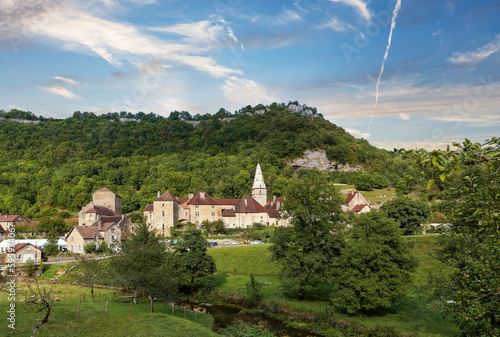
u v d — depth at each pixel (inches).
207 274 2363.4
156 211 4714.6
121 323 1541.6
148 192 6565.0
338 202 2160.4
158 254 2193.7
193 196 5433.1
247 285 2246.6
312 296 2224.4
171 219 4692.4
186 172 7450.8
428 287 1221.7
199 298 2289.6
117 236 3892.7
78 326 1444.4
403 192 6008.9
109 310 1754.4
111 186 7155.5
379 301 1688.0
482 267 687.1
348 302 1795.0
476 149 414.6
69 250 3646.7
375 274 1782.7
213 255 3208.7
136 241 2252.7
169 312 1916.8
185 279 2233.0
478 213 574.6
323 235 2114.9
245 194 6555.1
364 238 1897.1
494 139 415.8
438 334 1562.5
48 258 3223.4
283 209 2265.0
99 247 3555.6
